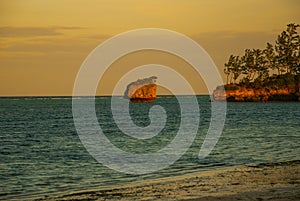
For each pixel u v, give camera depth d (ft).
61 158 124.88
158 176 91.56
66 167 107.04
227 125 258.16
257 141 163.63
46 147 155.53
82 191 76.28
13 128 250.57
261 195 67.67
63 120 325.83
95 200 68.13
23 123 291.99
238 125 257.14
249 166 100.58
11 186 83.66
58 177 93.04
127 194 71.87
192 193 71.15
